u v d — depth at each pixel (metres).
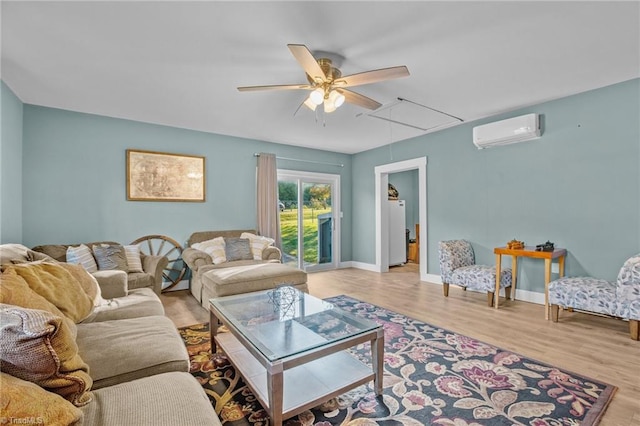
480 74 2.96
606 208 3.28
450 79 3.06
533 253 3.36
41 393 0.85
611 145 3.23
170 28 2.20
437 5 1.99
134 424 1.01
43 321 0.96
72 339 1.05
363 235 6.46
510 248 3.67
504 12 2.05
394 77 2.35
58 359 0.94
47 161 3.73
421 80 3.08
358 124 4.52
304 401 1.62
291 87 2.55
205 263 4.11
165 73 2.88
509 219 4.07
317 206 6.30
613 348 2.52
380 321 3.18
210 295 3.48
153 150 4.42
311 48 2.47
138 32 2.25
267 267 3.77
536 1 1.95
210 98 3.49
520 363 2.28
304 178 6.09
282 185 5.86
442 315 3.36
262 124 4.48
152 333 1.74
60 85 3.13
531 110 3.80
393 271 6.15
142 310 2.23
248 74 2.91
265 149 5.51
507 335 2.80
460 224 4.62
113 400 1.13
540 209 3.78
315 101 2.53
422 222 5.13
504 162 4.12
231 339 2.39
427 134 5.06
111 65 2.73
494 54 2.59
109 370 1.38
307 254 6.16
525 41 2.40
